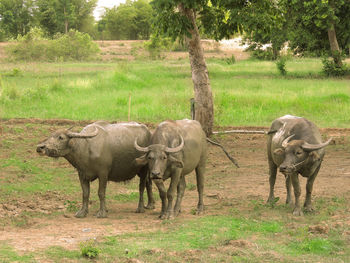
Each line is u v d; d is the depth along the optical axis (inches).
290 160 347.6
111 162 378.3
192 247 288.4
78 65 2037.4
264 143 703.7
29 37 2706.7
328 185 469.7
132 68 1670.8
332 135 744.3
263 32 734.5
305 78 1515.7
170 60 2413.9
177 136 358.0
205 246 290.4
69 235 313.9
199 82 721.6
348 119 867.4
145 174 397.7
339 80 1435.8
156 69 1731.1
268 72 1712.6
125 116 888.3
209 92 725.9
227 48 3191.4
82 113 915.4
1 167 540.4
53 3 4242.1
